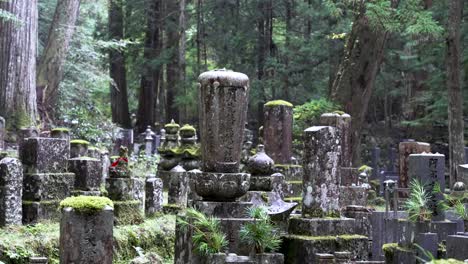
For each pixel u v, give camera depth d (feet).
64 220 21.03
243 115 25.95
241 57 112.88
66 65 91.56
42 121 78.64
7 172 31.96
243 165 46.24
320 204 28.14
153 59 120.26
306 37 107.65
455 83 65.92
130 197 36.96
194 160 55.52
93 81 97.09
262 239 24.85
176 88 114.32
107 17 138.72
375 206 54.24
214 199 25.59
